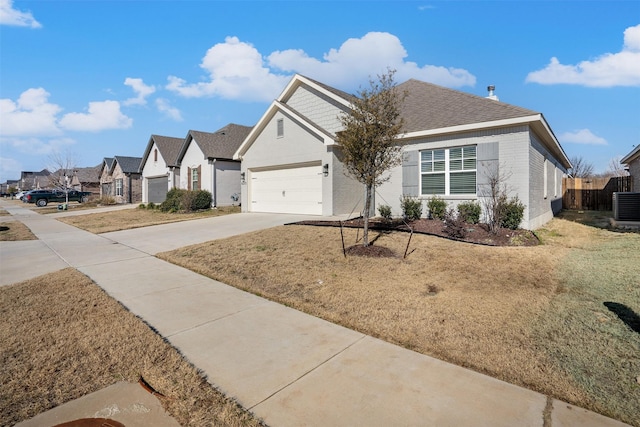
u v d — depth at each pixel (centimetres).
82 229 1491
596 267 652
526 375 316
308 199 1509
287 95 1680
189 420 266
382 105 771
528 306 476
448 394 291
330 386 305
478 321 434
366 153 756
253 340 400
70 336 410
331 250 825
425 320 442
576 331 397
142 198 3136
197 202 2073
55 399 294
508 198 1066
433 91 1396
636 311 443
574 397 284
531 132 1082
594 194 1956
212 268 729
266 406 280
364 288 570
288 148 1571
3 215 2380
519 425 253
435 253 780
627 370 319
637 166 1661
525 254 769
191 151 2369
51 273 714
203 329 432
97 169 4997
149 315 479
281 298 542
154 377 325
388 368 334
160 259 847
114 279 666
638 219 1177
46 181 7025
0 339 403
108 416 271
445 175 1191
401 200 1284
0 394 300
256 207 1794
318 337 406
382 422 258
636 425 252
